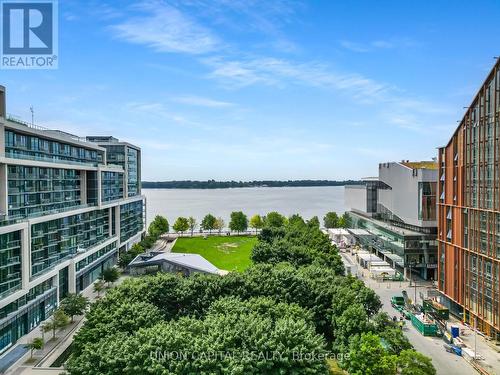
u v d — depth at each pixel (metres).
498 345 57.19
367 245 130.50
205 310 53.12
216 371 36.44
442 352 57.09
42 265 68.75
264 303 49.91
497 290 56.91
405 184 102.44
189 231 192.12
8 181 62.44
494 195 57.44
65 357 54.41
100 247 98.12
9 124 61.81
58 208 80.06
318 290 58.41
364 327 48.97
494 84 57.66
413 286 90.81
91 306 51.47
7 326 56.44
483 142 60.38
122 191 125.12
